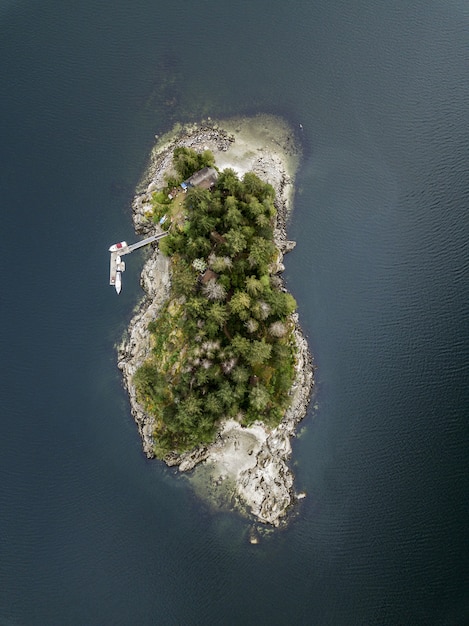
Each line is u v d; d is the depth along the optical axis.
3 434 107.69
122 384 110.56
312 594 99.62
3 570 100.12
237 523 103.69
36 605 98.44
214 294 96.81
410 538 102.50
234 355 96.38
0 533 102.12
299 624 97.81
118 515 103.88
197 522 103.88
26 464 106.19
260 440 105.12
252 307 97.31
